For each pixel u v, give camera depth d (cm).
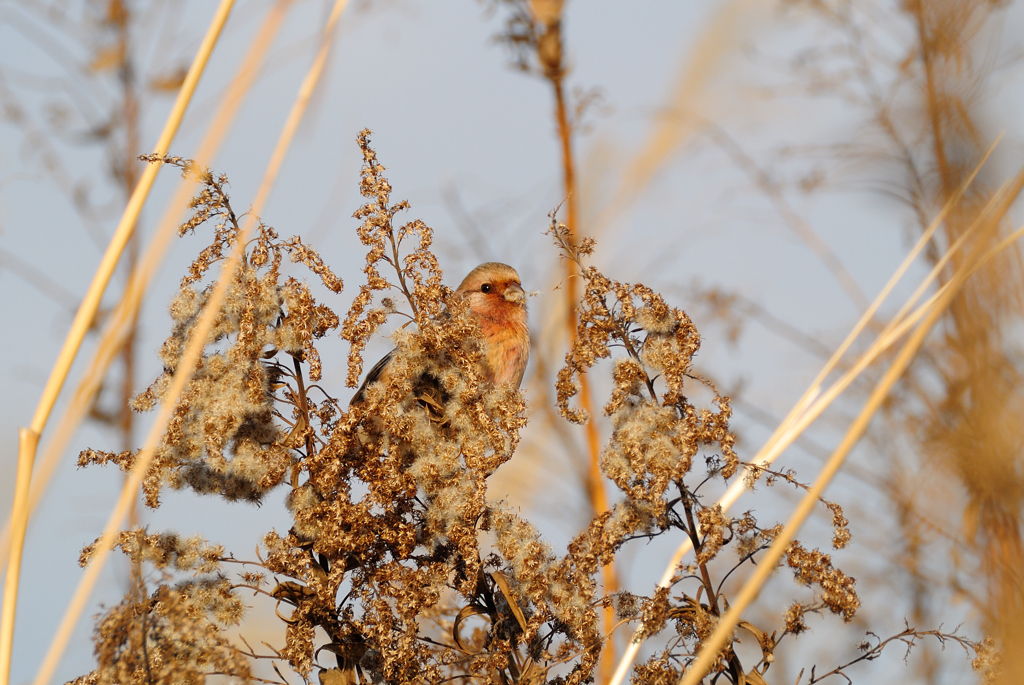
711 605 465
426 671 488
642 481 471
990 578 522
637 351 499
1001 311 508
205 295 489
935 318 411
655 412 471
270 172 444
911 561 582
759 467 480
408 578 486
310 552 496
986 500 519
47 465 404
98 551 394
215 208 493
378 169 525
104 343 417
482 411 526
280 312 500
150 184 441
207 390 475
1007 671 472
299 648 470
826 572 457
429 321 529
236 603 463
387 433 512
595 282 502
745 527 477
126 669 438
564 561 503
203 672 444
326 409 510
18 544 406
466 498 500
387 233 523
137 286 420
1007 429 510
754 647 614
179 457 473
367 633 480
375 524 493
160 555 459
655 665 458
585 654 484
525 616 508
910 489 582
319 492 493
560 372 507
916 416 587
